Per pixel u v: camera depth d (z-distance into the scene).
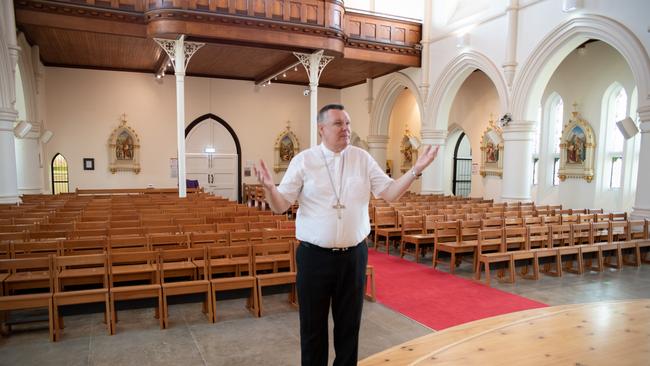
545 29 10.52
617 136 12.41
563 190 13.63
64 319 5.08
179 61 11.05
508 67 11.37
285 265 6.10
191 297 5.04
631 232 8.62
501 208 10.38
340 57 13.36
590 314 2.71
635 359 2.05
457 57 13.17
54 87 15.55
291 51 12.37
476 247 7.53
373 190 2.31
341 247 2.16
